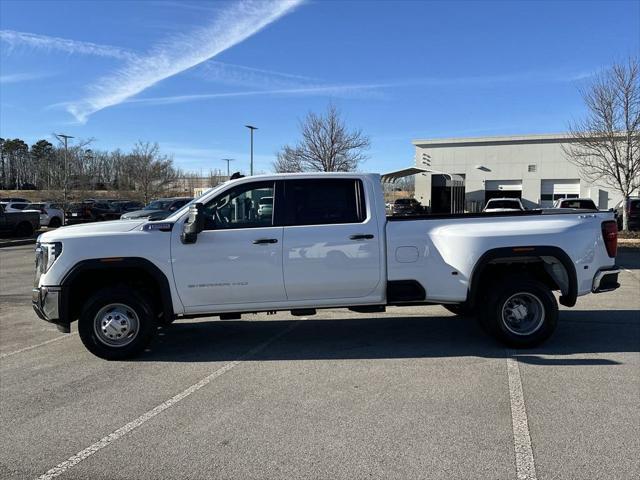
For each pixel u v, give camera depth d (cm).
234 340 678
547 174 4019
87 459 366
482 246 600
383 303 616
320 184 613
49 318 579
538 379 508
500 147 4128
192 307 595
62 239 580
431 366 555
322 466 350
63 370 565
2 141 9050
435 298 610
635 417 417
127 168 5006
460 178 4244
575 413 426
